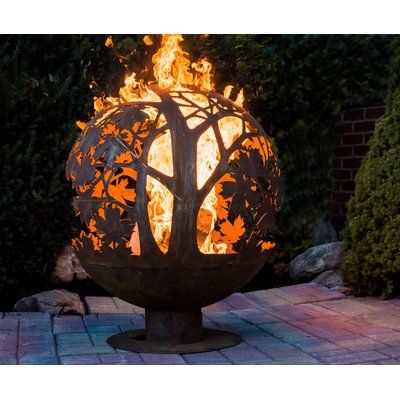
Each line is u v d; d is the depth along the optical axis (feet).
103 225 11.49
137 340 12.78
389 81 17.25
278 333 13.56
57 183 16.99
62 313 15.52
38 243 16.96
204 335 13.19
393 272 15.97
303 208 21.13
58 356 11.87
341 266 17.65
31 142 16.66
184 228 11.14
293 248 20.56
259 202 11.85
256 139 12.48
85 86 17.88
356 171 20.81
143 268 11.39
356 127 20.83
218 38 19.60
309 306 15.97
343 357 11.59
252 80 19.98
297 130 21.09
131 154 11.35
